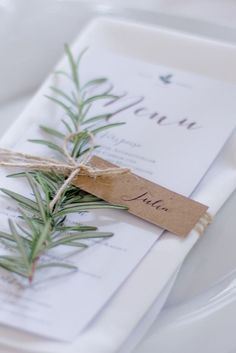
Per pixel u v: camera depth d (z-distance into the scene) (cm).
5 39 57
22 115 49
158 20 58
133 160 46
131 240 42
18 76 57
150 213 43
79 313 38
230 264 43
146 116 48
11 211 43
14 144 47
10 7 58
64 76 52
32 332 38
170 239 42
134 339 39
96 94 50
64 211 42
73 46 54
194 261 43
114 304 39
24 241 40
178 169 45
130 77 51
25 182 44
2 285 39
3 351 37
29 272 39
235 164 46
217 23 57
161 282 40
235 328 40
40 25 58
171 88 50
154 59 52
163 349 39
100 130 47
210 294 41
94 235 41
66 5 59
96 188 43
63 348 37
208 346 39
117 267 40
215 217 44
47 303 39
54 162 44
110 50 53
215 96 49
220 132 47
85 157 45
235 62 51
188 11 58
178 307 41
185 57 52
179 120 48
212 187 45
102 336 38
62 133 48
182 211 43
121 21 55
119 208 43
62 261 40
